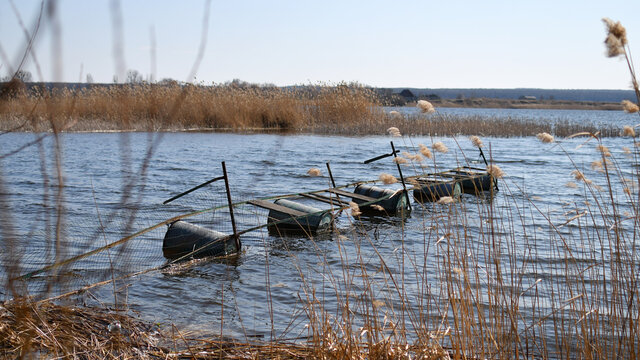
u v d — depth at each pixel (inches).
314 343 177.3
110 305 231.3
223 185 571.5
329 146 1002.1
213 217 423.5
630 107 164.4
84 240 329.4
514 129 1285.7
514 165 768.9
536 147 1037.8
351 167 730.2
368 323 180.9
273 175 650.2
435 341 175.3
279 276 287.4
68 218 387.2
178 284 270.1
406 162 229.1
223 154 852.6
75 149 873.5
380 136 1216.2
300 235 384.5
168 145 964.0
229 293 259.3
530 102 6348.4
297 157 832.3
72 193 498.3
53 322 184.7
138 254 313.4
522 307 231.1
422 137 1208.8
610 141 1155.3
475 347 179.0
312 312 199.2
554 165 768.9
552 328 209.8
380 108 1355.8
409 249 338.6
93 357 166.2
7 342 156.3
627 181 198.1
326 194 514.0
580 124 1514.5
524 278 270.7
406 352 170.9
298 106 1332.4
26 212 403.2
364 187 490.9
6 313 163.9
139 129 919.0
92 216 398.9
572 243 337.7
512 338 185.8
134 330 199.8
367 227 410.9
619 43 130.7
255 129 1284.4
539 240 349.1
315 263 312.0
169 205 460.8
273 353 184.7
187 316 227.1
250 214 444.1
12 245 89.0
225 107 1274.6
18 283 177.9
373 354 170.1
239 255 329.4
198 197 502.6
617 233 192.9
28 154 756.0
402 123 1246.3
